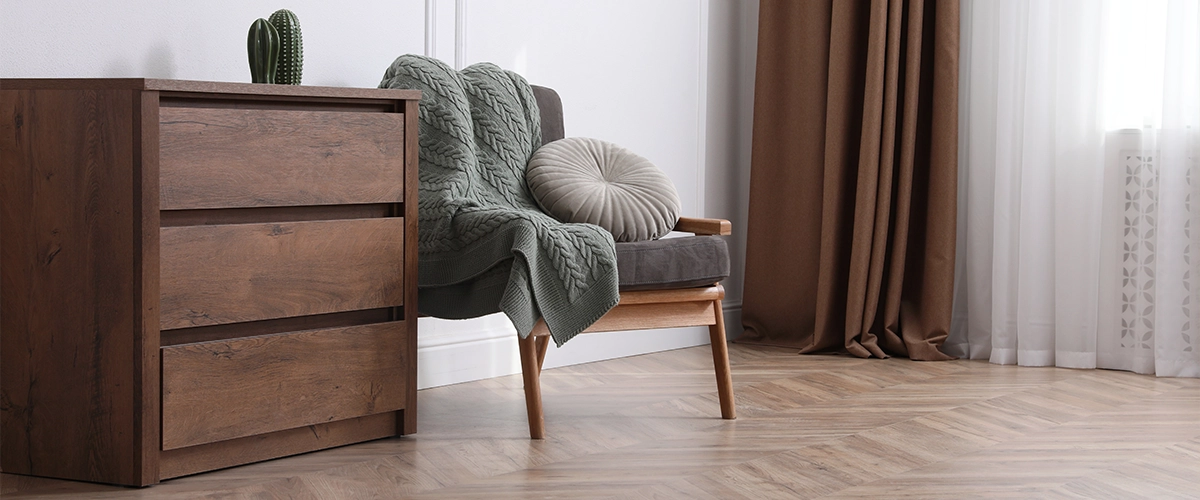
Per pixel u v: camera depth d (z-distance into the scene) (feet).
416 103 7.30
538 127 8.61
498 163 8.16
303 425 6.82
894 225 11.05
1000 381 9.70
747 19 12.09
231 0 7.88
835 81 10.99
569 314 7.06
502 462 6.80
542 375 9.78
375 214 7.17
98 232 6.08
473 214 7.27
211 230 6.26
